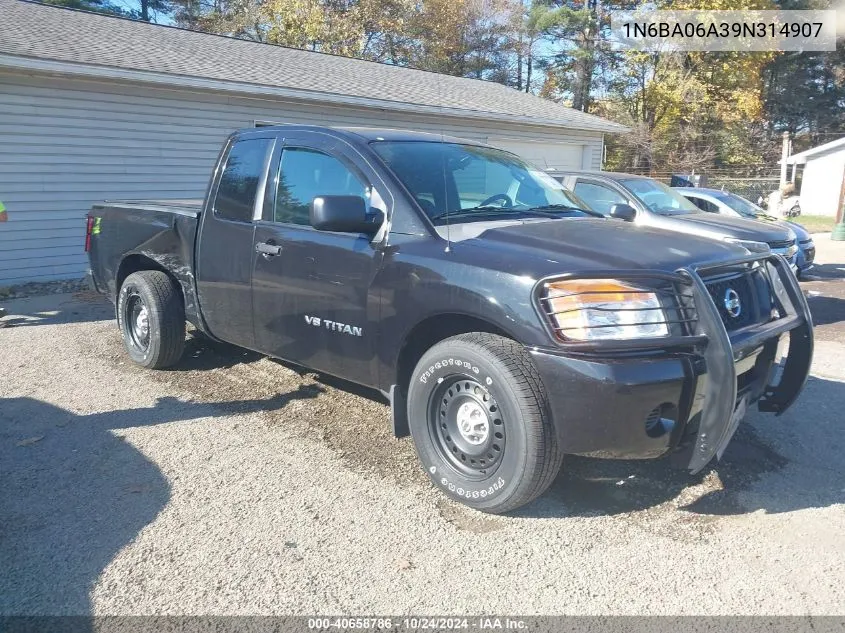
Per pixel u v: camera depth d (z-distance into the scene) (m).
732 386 3.05
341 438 4.36
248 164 4.75
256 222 4.55
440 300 3.43
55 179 10.23
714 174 32.59
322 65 15.91
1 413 4.72
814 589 2.88
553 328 3.06
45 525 3.29
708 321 3.09
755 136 34.19
